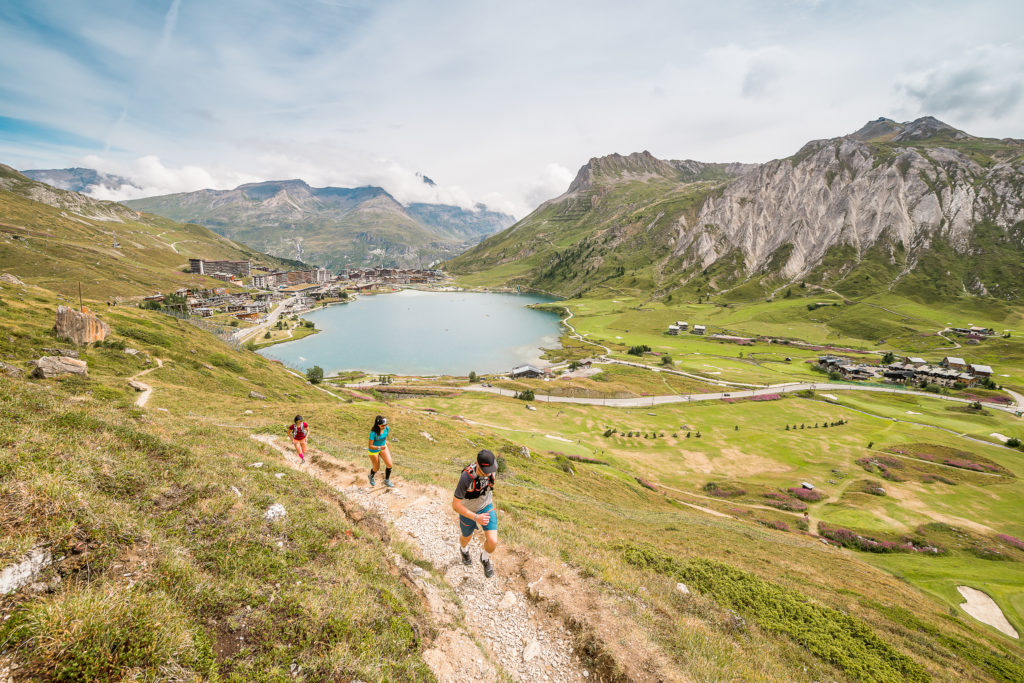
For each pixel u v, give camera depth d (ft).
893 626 81.25
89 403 48.73
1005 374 564.71
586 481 195.83
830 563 129.70
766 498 247.29
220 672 19.86
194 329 354.54
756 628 55.36
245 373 292.61
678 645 38.78
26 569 20.06
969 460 319.88
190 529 29.55
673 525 133.59
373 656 24.20
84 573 21.76
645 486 242.58
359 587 30.09
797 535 197.67
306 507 40.57
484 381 544.21
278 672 20.94
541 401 474.49
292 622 24.35
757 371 617.62
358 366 629.92
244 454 57.00
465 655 29.27
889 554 186.80
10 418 32.81
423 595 34.78
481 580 40.70
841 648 56.95
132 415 55.42
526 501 100.58
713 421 425.69
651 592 50.93
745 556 107.96
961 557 184.96
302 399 298.15
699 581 63.72
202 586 24.26
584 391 502.79
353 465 70.90
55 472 26.71
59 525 22.79
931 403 485.15
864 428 401.29
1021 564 179.32
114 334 244.42
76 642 17.21
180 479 34.50
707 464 311.88
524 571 43.21
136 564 23.89
